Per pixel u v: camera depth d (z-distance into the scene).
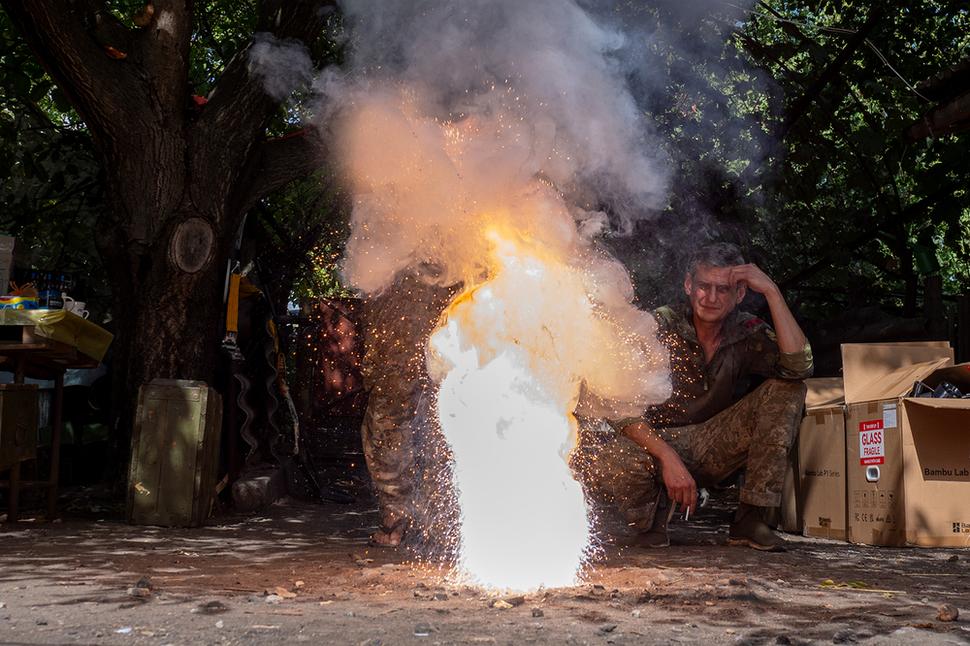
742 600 3.37
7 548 4.73
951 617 3.05
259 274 8.82
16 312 5.92
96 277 11.42
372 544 4.89
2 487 6.14
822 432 5.82
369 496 8.59
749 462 4.86
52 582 3.63
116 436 7.32
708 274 4.79
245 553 4.66
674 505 4.96
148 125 7.06
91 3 7.12
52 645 2.57
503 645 2.64
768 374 5.00
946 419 5.21
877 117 11.15
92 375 8.89
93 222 11.56
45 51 6.80
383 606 3.21
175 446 6.01
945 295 11.84
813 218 11.13
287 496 8.02
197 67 11.90
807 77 10.57
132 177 7.13
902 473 5.16
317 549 4.86
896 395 5.36
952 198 10.74
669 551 4.72
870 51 10.61
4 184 11.70
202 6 11.66
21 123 11.00
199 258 7.16
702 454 4.97
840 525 5.61
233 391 7.41
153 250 7.14
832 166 11.11
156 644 2.60
